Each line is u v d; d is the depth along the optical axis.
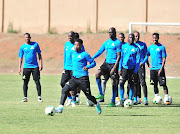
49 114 32.69
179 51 108.81
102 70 40.81
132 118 32.50
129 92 40.44
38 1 151.62
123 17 144.50
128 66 39.81
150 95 54.34
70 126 28.64
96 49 129.38
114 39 40.09
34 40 141.25
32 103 43.12
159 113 35.56
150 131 26.89
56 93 55.19
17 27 153.12
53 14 150.75
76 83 32.47
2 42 141.38
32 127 28.20
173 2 141.00
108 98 49.94
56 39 141.75
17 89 60.94
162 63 42.50
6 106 40.25
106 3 146.12
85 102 44.84
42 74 101.12
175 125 29.27
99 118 32.38
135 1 143.50
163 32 125.19
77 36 40.31
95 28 146.50
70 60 40.56
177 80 84.12
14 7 153.12
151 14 142.38
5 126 28.64
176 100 47.66
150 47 43.19
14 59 129.62
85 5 148.25
